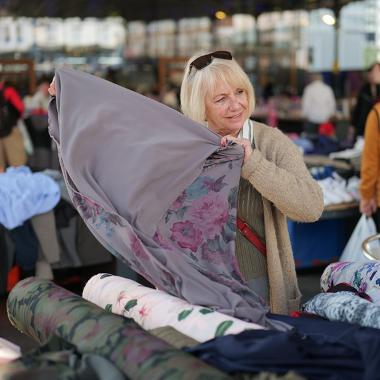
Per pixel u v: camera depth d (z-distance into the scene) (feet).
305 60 56.03
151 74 58.13
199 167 7.87
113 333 6.10
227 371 5.63
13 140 22.77
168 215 7.81
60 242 17.08
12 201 16.08
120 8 66.23
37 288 7.70
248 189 8.37
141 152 7.72
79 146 7.75
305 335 6.01
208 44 68.59
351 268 9.42
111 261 17.56
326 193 17.62
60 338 6.47
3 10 60.54
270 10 61.57
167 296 7.41
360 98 27.35
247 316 7.07
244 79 8.44
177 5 68.59
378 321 6.98
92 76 8.07
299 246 18.48
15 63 44.09
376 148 15.94
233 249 7.84
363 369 5.69
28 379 5.49
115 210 7.70
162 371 5.42
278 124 44.39
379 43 53.26
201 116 8.52
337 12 53.06
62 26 63.46
